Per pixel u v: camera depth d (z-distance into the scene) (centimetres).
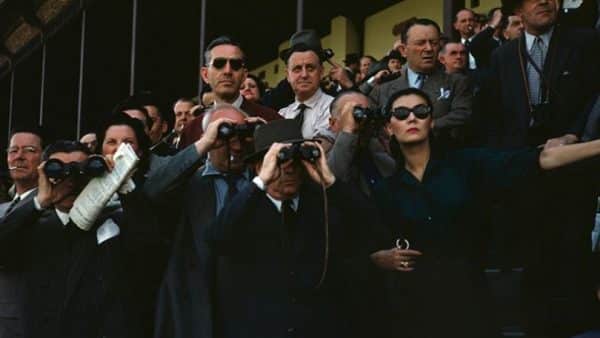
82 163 693
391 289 645
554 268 693
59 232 723
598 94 752
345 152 729
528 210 700
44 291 712
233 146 703
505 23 1160
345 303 647
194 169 680
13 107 3058
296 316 626
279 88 1141
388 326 645
